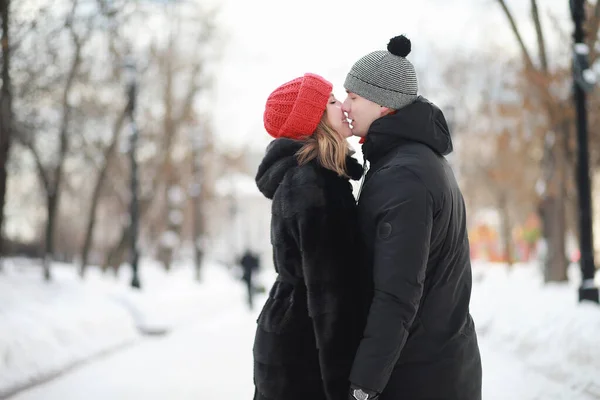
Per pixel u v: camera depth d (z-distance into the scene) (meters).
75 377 9.20
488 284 19.92
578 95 10.09
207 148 34.22
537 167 29.19
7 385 7.83
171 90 28.16
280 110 2.97
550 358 7.90
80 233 53.56
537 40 15.13
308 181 2.67
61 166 16.34
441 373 2.61
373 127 2.77
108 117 23.98
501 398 6.84
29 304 11.29
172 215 33.03
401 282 2.45
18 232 44.00
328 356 2.56
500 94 26.92
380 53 2.88
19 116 15.72
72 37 15.15
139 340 13.76
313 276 2.59
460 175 39.38
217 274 39.19
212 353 11.59
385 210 2.54
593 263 9.91
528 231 42.78
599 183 31.31
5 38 12.05
